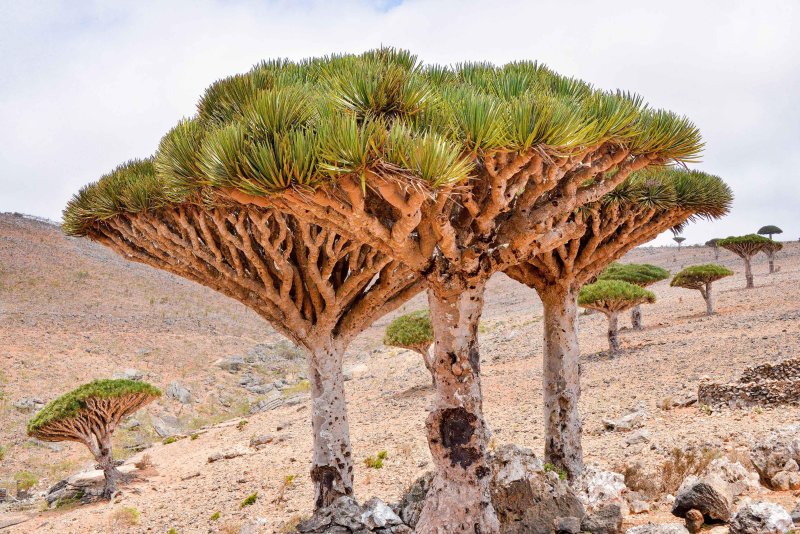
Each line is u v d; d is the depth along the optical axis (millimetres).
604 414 13219
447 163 4488
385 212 5824
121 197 7914
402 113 5141
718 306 28828
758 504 5074
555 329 8617
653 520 6105
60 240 66750
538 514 6008
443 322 5855
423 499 7332
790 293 28328
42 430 15602
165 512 12461
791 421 9367
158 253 8430
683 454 7934
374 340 44062
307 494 11930
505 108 5105
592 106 5711
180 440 22094
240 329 49000
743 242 34062
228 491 13211
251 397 31812
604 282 20922
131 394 16578
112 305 48719
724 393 11508
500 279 70000
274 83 6586
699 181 8594
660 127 5840
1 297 45062
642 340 22734
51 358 32062
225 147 4641
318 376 8594
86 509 14727
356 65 5586
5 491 17891
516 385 18578
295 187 4602
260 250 8406
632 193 8141
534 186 5727
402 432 15133
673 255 77938
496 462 6500
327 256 8117
